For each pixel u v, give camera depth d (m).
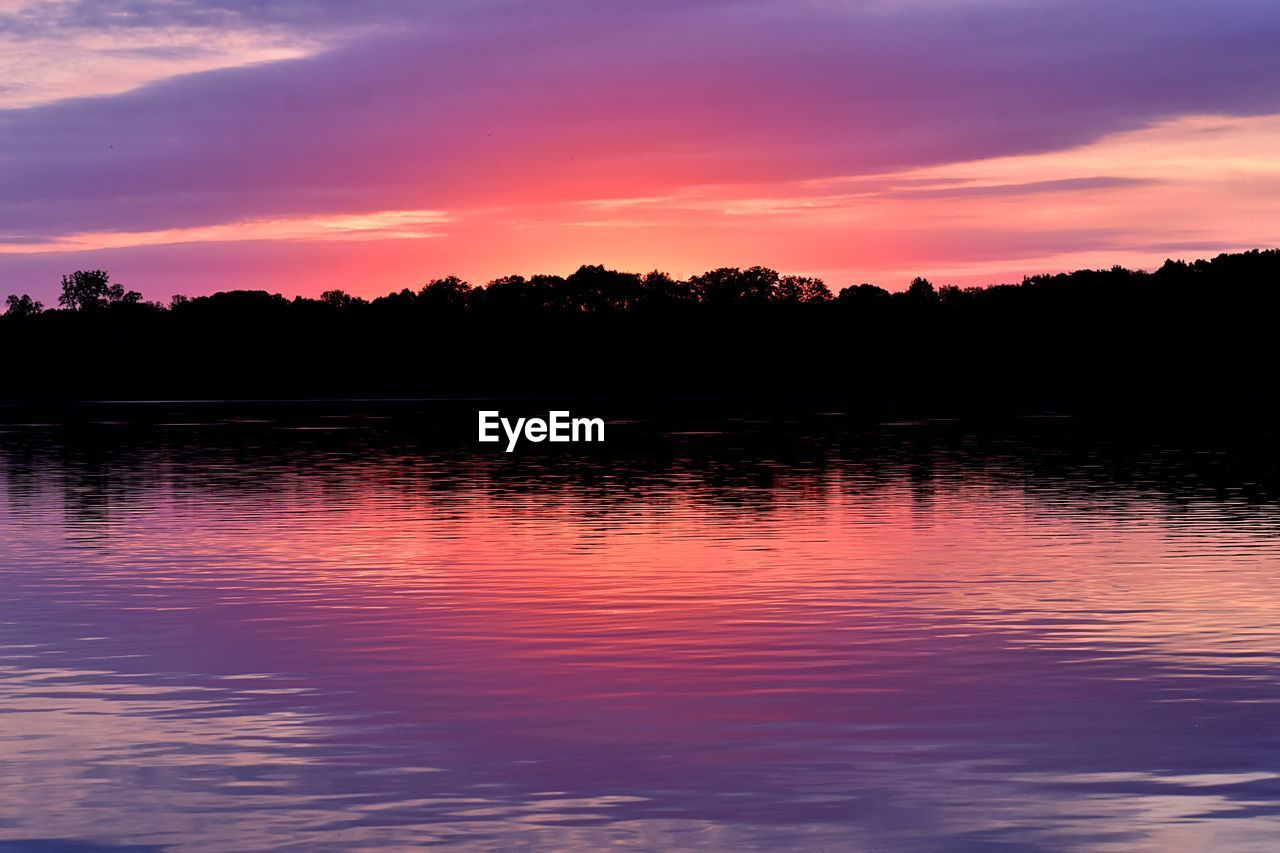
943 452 64.69
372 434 89.12
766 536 31.84
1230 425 93.56
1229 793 12.90
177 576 26.16
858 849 11.59
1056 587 24.11
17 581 25.62
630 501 40.97
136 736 14.97
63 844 11.84
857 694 16.62
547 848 11.65
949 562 27.30
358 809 12.62
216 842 11.84
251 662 18.56
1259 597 22.91
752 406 146.25
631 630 20.56
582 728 15.22
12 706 16.25
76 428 101.56
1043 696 16.44
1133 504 39.06
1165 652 18.75
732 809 12.57
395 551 29.58
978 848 11.59
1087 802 12.68
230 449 72.06
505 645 19.58
